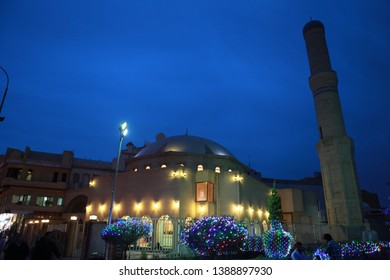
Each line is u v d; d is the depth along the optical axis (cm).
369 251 1622
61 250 2303
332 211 3853
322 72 4362
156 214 3119
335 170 3934
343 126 4162
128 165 4178
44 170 4916
